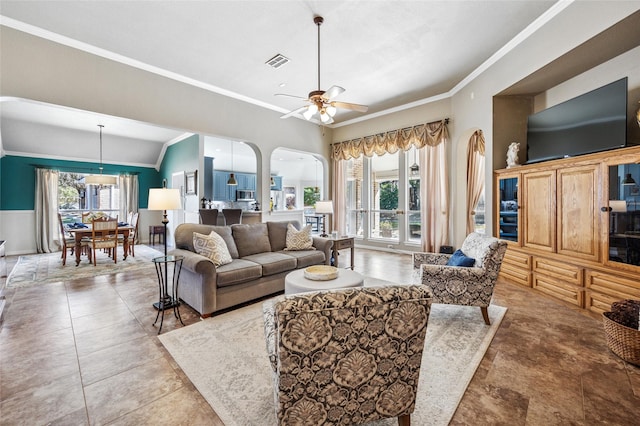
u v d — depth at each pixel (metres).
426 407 1.57
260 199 5.62
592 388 1.71
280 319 1.04
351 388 1.20
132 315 2.86
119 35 3.34
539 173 3.44
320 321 1.08
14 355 2.12
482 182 5.38
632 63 2.93
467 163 5.33
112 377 1.86
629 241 2.55
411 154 6.16
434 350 2.16
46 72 3.28
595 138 2.96
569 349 2.16
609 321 2.12
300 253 3.89
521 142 4.16
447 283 2.63
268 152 5.70
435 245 5.45
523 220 3.68
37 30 3.19
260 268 3.20
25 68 3.15
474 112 4.48
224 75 4.39
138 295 3.47
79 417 1.51
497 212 4.07
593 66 3.24
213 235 3.26
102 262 5.39
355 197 7.25
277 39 3.44
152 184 8.23
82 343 2.30
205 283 2.75
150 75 4.10
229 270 2.94
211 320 2.74
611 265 2.66
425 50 3.74
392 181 6.52
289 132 6.14
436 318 2.74
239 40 3.46
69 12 2.92
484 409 1.55
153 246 7.42
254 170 10.22
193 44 3.54
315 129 6.76
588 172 2.88
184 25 3.16
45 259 5.67
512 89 3.85
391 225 6.54
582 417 1.49
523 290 3.53
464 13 3.02
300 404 1.15
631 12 2.35
